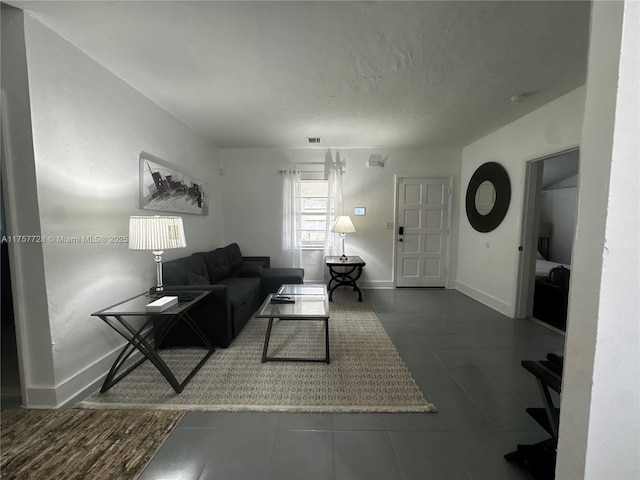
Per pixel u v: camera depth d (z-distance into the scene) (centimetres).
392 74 213
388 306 364
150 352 178
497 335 272
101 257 197
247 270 376
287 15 151
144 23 156
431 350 241
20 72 147
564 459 69
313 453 134
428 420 157
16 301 158
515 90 241
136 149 237
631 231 58
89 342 186
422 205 449
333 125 330
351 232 433
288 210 447
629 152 57
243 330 284
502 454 134
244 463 128
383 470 125
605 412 62
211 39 171
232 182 451
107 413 160
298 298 270
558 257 543
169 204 286
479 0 141
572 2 141
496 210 348
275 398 174
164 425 151
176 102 263
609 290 60
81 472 123
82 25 157
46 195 158
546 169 478
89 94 187
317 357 227
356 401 171
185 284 255
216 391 182
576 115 241
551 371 114
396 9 147
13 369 172
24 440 140
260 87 235
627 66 56
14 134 150
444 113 293
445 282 459
